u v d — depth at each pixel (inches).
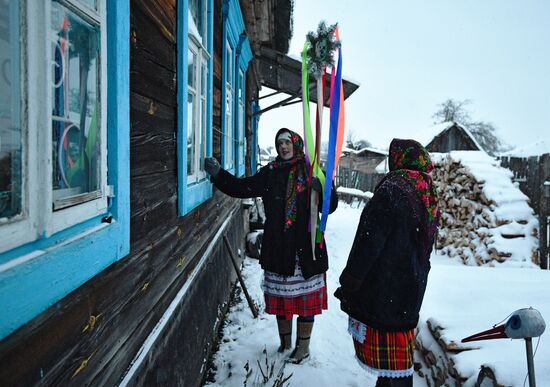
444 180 300.7
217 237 125.2
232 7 157.3
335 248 281.0
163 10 68.6
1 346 26.5
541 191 225.8
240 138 228.2
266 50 256.4
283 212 102.3
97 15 42.1
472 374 79.3
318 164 99.3
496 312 103.3
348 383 100.6
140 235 56.7
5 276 26.7
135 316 53.8
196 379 89.7
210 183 116.2
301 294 103.6
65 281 34.2
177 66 78.3
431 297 117.6
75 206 37.5
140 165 57.5
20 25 29.7
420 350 108.1
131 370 50.3
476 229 248.4
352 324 78.1
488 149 1636.3
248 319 138.0
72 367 36.4
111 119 45.6
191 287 91.7
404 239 71.1
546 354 77.7
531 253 218.8
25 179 29.9
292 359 108.5
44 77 31.8
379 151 994.7
